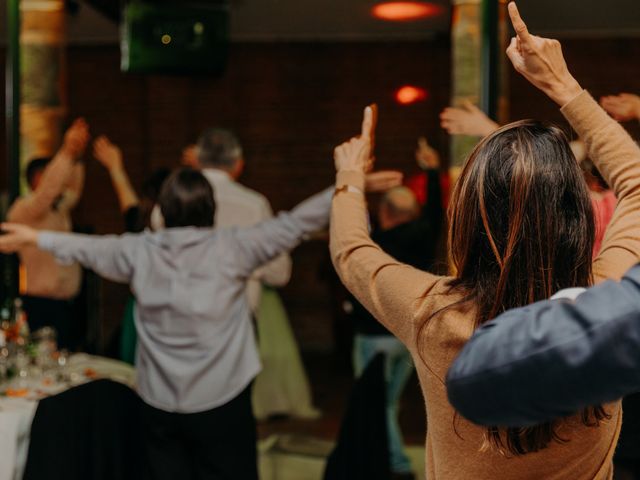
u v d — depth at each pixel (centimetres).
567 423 106
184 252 274
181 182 279
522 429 106
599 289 76
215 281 273
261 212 378
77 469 250
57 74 408
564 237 108
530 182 108
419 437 484
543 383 73
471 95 323
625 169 125
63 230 401
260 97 805
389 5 680
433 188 398
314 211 272
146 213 374
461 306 112
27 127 403
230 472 275
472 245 113
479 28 322
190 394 271
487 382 76
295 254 791
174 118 802
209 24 430
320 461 432
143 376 277
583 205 111
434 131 782
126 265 277
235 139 380
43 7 402
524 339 75
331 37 794
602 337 71
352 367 716
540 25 361
